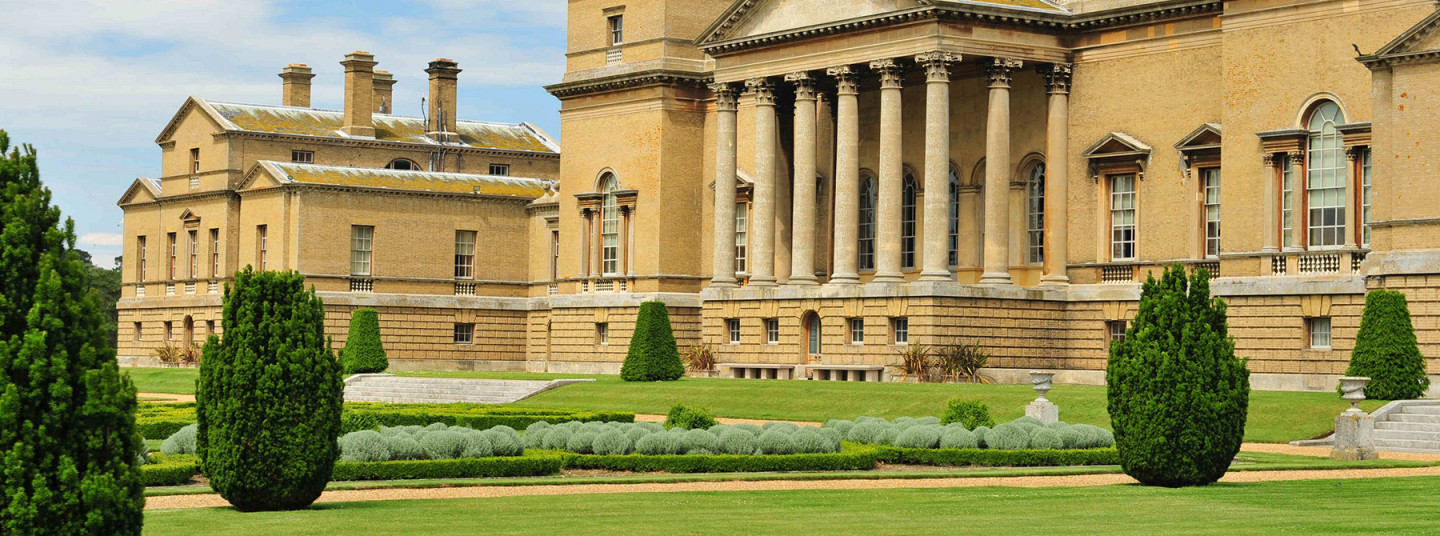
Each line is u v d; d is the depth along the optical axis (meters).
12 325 18.58
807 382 65.88
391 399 76.25
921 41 68.50
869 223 77.56
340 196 93.06
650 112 84.31
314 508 30.20
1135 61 67.31
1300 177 60.25
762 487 34.62
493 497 32.25
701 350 78.56
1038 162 71.19
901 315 69.06
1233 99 62.09
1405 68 54.12
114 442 18.89
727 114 78.38
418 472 35.84
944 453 40.31
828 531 26.58
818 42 73.25
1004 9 68.06
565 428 41.12
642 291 84.69
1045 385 48.25
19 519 18.09
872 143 76.94
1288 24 60.44
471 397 73.19
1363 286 57.75
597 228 87.75
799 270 74.31
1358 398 42.44
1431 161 53.28
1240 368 34.69
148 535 25.97
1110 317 67.75
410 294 94.88
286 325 29.98
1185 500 31.53
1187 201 65.31
